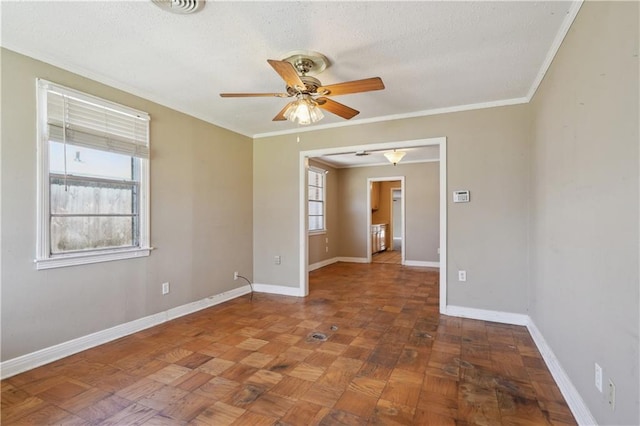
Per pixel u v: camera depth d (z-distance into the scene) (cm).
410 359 252
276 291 462
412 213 712
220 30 211
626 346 128
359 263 748
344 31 212
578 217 181
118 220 300
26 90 235
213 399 199
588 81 167
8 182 227
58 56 245
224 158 422
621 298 132
